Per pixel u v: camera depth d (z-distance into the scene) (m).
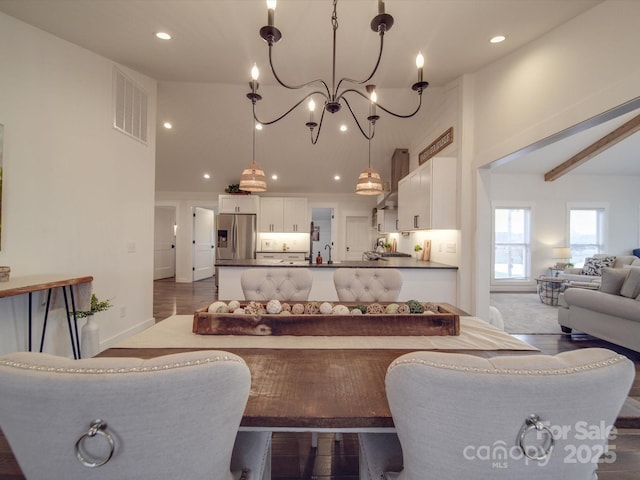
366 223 7.39
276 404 0.79
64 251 2.42
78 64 2.53
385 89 3.63
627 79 1.71
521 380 0.52
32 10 2.04
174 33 2.35
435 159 3.30
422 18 2.11
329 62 2.75
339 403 0.80
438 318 1.36
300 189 7.05
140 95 3.21
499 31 2.25
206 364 0.54
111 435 0.53
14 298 2.08
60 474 0.58
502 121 2.71
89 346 2.30
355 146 5.28
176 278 7.24
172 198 7.23
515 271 6.81
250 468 0.93
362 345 1.23
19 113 2.12
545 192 6.69
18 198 2.10
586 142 5.52
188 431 0.56
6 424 0.55
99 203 2.74
